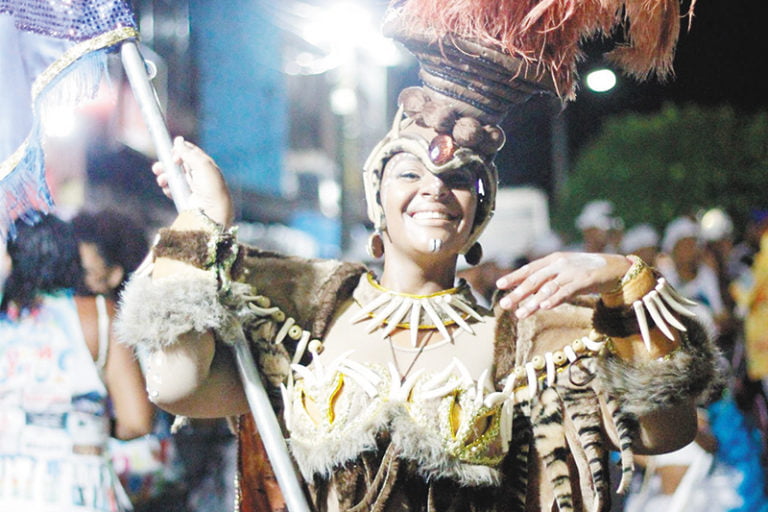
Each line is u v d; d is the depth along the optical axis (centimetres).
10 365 381
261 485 294
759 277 570
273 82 1378
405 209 284
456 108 282
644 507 547
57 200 415
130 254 415
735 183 1105
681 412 283
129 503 418
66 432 380
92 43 297
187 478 499
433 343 284
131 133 602
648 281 275
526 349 287
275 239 1376
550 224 1234
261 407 274
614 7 283
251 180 1341
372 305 287
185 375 273
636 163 1132
